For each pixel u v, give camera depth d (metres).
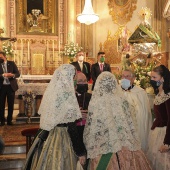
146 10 7.12
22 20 10.30
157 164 3.29
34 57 9.82
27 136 4.30
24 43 10.16
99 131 2.77
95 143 2.75
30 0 10.40
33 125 6.69
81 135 3.01
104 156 2.77
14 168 4.82
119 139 2.77
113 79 2.91
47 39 10.34
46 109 2.77
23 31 10.28
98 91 2.88
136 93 3.85
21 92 6.91
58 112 2.71
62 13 10.49
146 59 5.54
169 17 9.31
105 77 2.88
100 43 10.61
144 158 2.94
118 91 2.96
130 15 10.42
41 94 7.01
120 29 10.41
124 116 2.85
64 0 10.43
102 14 10.59
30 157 2.91
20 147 5.14
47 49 10.23
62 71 2.79
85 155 2.81
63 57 10.20
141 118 3.75
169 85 3.18
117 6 10.51
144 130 3.77
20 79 7.78
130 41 6.32
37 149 2.86
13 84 6.54
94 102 2.84
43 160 2.73
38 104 7.23
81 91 3.41
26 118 6.98
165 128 3.27
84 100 3.38
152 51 5.93
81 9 10.45
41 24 10.42
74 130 2.72
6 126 6.60
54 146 2.72
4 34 9.80
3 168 4.79
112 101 2.85
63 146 2.75
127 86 3.85
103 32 10.61
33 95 6.83
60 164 2.67
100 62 7.74
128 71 3.93
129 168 2.77
